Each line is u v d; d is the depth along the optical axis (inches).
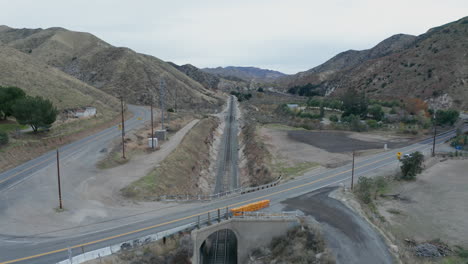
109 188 1583.4
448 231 1358.3
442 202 1654.8
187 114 4340.6
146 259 1011.3
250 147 2918.3
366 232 1205.7
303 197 1546.5
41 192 1471.5
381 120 4065.0
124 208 1373.0
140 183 1669.5
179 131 3132.4
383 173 2021.4
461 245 1241.4
